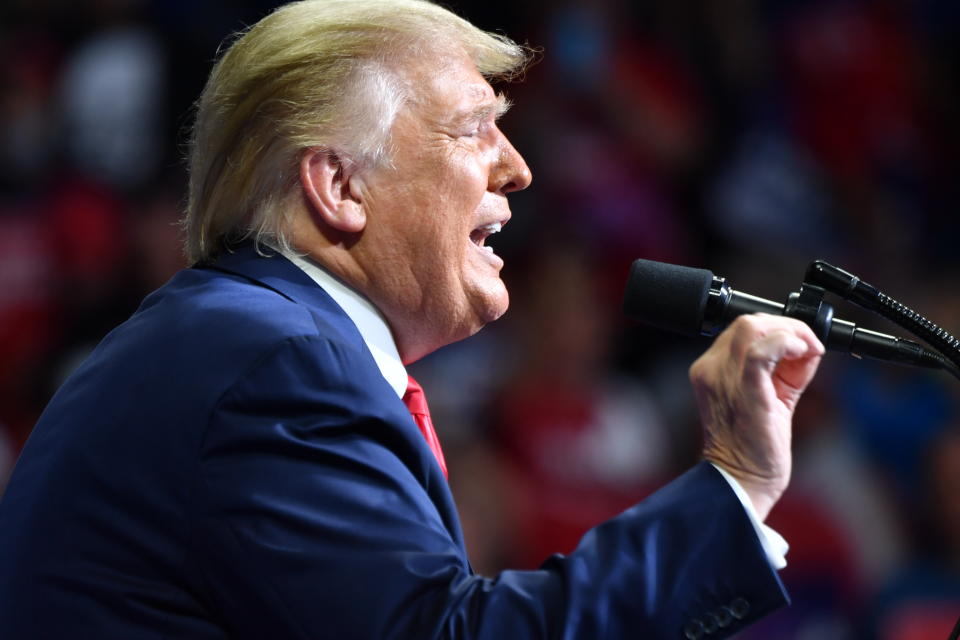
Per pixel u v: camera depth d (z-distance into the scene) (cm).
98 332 1606
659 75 2159
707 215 2083
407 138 586
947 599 1455
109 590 505
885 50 2388
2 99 1919
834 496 1584
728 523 502
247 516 496
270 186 585
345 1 606
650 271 601
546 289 1648
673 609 485
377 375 536
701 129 2173
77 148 1894
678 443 1645
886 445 1689
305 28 590
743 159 2173
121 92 1902
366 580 483
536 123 2002
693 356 1797
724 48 2238
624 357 1830
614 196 1972
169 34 1928
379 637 475
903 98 2381
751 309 584
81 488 520
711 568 494
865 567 1539
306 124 578
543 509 1500
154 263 1630
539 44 2070
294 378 514
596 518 1509
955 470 1501
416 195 585
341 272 586
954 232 2295
